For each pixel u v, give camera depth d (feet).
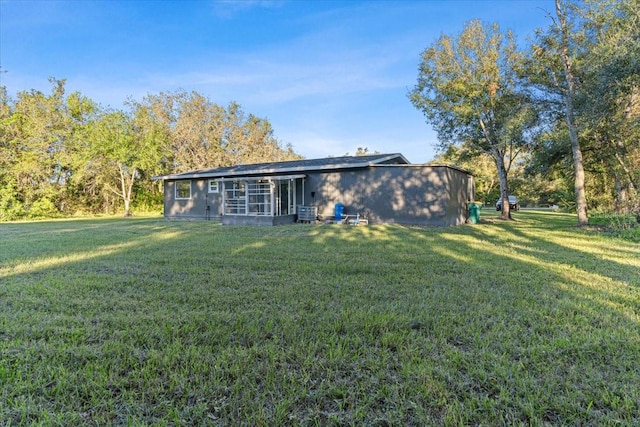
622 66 29.71
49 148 74.95
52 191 73.51
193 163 99.30
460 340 8.97
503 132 46.91
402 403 6.32
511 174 84.64
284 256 20.93
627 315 10.67
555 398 6.38
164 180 62.03
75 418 5.92
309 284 14.43
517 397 6.46
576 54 36.19
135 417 5.95
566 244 26.05
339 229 38.22
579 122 35.45
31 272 16.84
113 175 83.25
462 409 6.14
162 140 88.12
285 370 7.49
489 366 7.59
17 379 7.14
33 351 8.32
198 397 6.53
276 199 51.26
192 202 59.06
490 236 31.17
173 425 5.83
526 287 13.91
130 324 10.09
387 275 15.96
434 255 21.24
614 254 21.61
